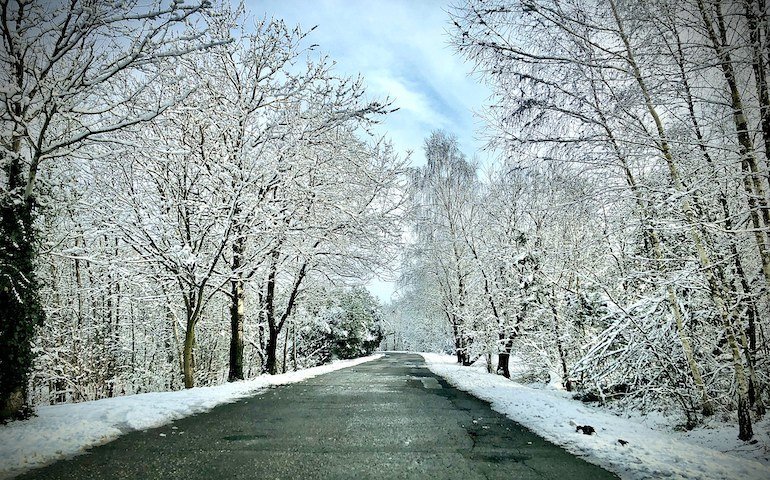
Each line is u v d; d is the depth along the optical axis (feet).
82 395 62.13
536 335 57.11
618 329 32.45
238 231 45.93
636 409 35.55
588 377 38.91
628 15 22.76
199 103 42.16
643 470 17.31
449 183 84.23
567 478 16.51
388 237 58.18
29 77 26.48
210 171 46.26
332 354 123.75
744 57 19.53
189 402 31.30
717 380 30.22
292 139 47.16
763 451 20.06
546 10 24.45
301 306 83.97
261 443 20.88
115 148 36.11
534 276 57.77
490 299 68.23
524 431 25.08
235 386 42.42
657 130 25.61
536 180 30.58
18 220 23.62
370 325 148.87
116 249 48.98
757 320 28.25
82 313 67.72
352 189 55.93
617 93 25.23
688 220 24.62
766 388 28.78
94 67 28.53
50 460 17.48
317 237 53.62
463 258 79.92
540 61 24.82
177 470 16.52
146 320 79.66
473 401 37.24
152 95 43.60
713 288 24.41
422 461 18.43
